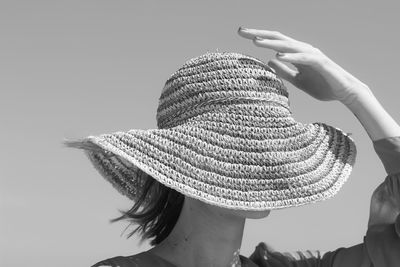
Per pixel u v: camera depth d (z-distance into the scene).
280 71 2.17
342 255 2.15
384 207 2.12
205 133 1.73
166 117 1.84
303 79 2.19
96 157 2.07
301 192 1.77
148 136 1.74
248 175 1.72
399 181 2.05
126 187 2.10
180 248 1.88
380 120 2.08
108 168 2.09
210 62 1.80
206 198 1.68
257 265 2.08
